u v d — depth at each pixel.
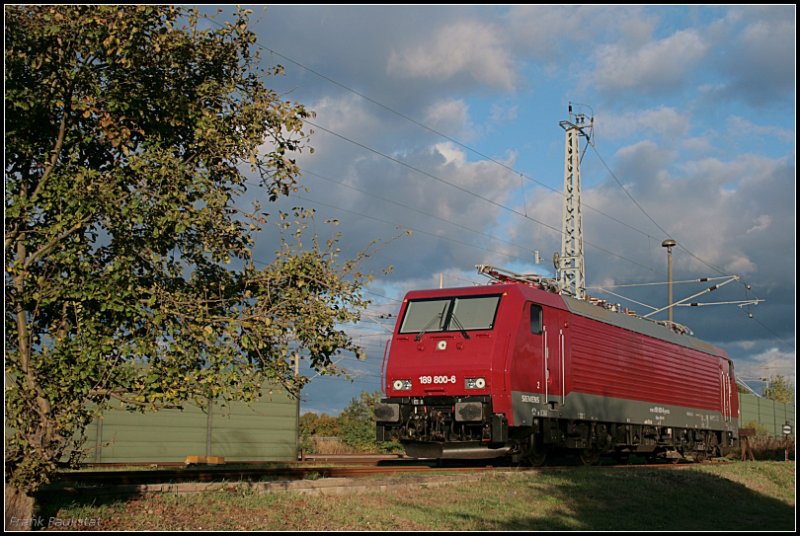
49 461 9.02
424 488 13.59
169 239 10.10
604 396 21.80
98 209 9.25
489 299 18.78
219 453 23.95
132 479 13.11
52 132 9.98
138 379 9.49
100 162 10.39
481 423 17.80
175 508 10.37
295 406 26.20
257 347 9.84
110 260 9.73
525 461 20.06
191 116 10.26
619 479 16.00
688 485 16.30
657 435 25.30
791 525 12.56
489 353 17.86
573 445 20.44
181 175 9.74
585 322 21.31
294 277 10.23
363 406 35.88
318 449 33.44
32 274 9.31
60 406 9.23
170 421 22.86
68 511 9.77
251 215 10.44
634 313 25.89
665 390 25.69
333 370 10.21
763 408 53.06
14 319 9.15
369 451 34.22
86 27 9.33
